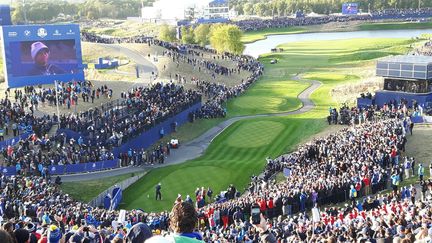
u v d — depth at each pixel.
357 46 198.00
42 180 58.97
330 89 125.44
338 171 56.84
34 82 103.88
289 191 50.69
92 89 107.00
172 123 92.44
